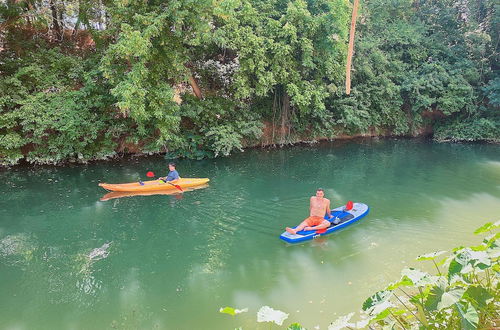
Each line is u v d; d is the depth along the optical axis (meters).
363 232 8.57
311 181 12.61
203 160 14.91
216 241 8.27
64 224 9.03
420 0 20.58
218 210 9.95
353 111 17.47
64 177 12.35
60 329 5.45
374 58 18.11
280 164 14.75
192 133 15.16
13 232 8.60
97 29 14.12
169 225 9.05
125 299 6.20
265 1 14.91
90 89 13.03
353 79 18.05
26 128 12.29
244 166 14.32
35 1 13.40
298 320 5.56
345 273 6.87
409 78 18.77
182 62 13.11
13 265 7.20
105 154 13.82
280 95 16.69
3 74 13.05
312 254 7.62
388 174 13.59
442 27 20.11
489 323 3.29
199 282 6.70
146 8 12.12
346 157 16.09
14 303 6.04
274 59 14.35
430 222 9.14
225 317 5.70
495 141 19.41
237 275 6.90
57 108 12.71
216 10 11.60
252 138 16.89
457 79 18.36
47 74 13.30
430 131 21.02
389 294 3.45
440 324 3.33
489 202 10.60
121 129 13.62
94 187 11.52
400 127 19.78
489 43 19.48
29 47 13.77
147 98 12.50
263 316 3.28
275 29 14.12
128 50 11.05
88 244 8.09
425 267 6.98
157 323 5.58
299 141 18.12
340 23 13.89
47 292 6.36
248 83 14.50
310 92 14.98
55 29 14.79
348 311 5.74
